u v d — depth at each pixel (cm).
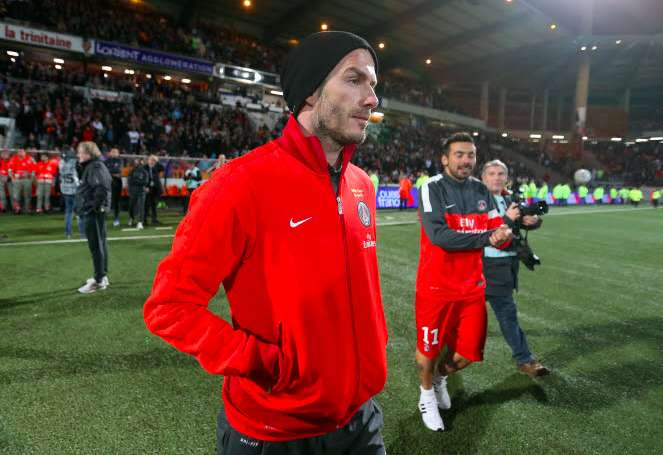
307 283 86
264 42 2870
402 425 226
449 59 3388
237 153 1769
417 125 3347
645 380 288
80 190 411
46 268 505
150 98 1800
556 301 472
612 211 1962
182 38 2153
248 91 2456
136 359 285
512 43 2975
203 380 260
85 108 1545
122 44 1839
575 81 4103
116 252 607
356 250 96
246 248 85
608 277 598
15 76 1525
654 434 226
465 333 215
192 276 79
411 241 835
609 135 4272
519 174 3353
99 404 231
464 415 238
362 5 2439
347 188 100
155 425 215
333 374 90
